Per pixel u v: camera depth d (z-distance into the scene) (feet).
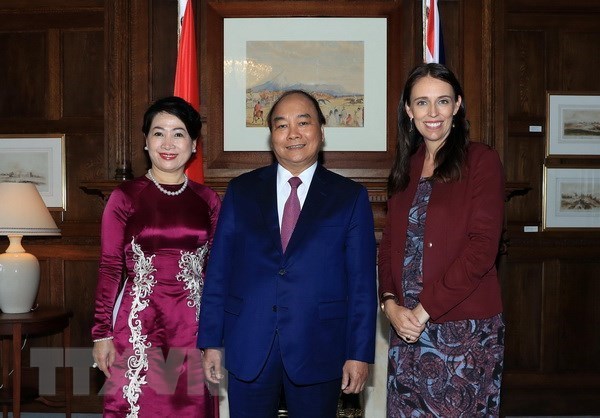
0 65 14.20
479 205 6.90
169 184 8.82
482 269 6.74
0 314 12.11
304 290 7.28
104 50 13.80
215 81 13.55
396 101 13.51
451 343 6.90
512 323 14.25
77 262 14.14
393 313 7.15
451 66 13.79
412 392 7.09
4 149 14.20
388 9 13.48
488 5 13.57
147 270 8.52
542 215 14.30
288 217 7.60
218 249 7.77
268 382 7.39
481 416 6.83
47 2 14.05
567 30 14.25
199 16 13.58
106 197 12.92
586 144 14.30
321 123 7.88
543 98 14.26
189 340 8.50
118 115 13.47
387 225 7.83
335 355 7.36
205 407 8.55
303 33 13.60
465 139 7.27
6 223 12.05
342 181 7.75
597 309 14.32
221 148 13.57
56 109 14.15
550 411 14.23
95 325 8.49
